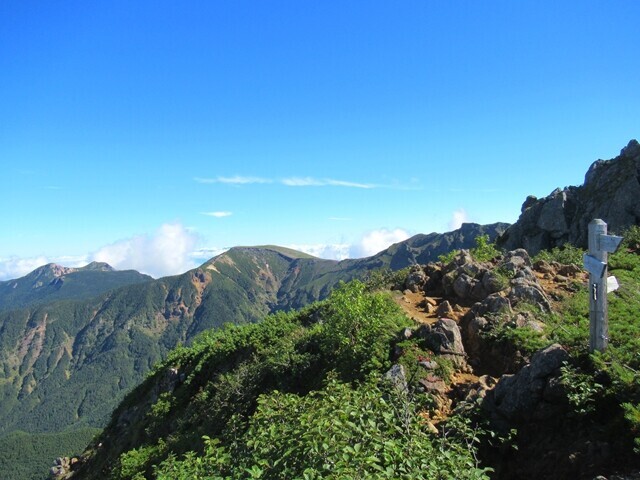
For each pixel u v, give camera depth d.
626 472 7.66
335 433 7.00
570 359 10.41
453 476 6.91
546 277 18.94
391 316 16.11
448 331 13.60
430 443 8.00
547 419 9.63
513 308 14.90
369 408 8.26
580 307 14.87
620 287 16.70
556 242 46.38
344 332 15.85
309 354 16.80
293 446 7.00
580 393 9.36
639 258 21.86
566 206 47.03
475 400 10.94
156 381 33.12
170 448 20.20
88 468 32.62
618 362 9.89
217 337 31.09
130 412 33.94
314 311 25.34
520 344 12.74
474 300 17.53
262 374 18.47
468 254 20.69
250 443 7.89
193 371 27.59
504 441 9.70
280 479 6.79
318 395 13.36
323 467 6.35
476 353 13.59
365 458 6.21
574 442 8.80
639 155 43.94
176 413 25.86
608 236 10.42
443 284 19.17
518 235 50.81
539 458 9.07
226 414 18.03
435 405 11.45
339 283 20.28
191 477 7.88
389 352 13.88
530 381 10.11
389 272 26.69
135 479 17.09
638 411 8.16
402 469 6.70
